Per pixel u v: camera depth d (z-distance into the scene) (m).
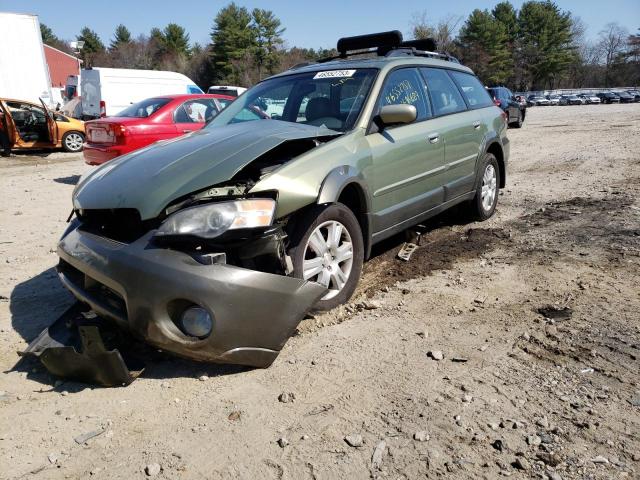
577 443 2.40
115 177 3.30
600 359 3.05
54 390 2.98
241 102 4.90
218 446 2.46
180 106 9.78
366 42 5.68
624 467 2.25
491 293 4.04
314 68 4.91
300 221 3.40
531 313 3.67
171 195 2.95
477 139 5.64
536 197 7.31
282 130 3.69
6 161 14.34
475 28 69.69
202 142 3.57
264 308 2.89
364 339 3.37
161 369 3.12
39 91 19.14
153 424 2.63
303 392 2.84
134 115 9.69
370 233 4.06
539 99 60.56
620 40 87.44
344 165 3.69
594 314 3.60
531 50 77.94
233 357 2.88
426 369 3.01
